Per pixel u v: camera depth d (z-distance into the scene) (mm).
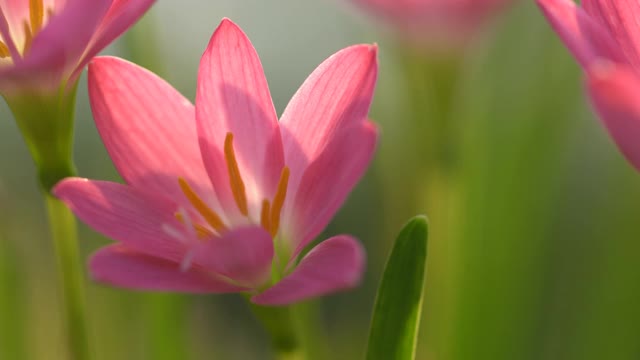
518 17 489
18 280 453
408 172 457
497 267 470
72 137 377
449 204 451
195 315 492
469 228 472
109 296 476
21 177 622
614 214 480
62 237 377
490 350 468
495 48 486
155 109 369
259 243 349
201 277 353
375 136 345
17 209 499
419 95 452
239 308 636
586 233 553
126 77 366
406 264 363
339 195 348
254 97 368
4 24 367
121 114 368
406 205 456
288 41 701
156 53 448
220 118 369
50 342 492
